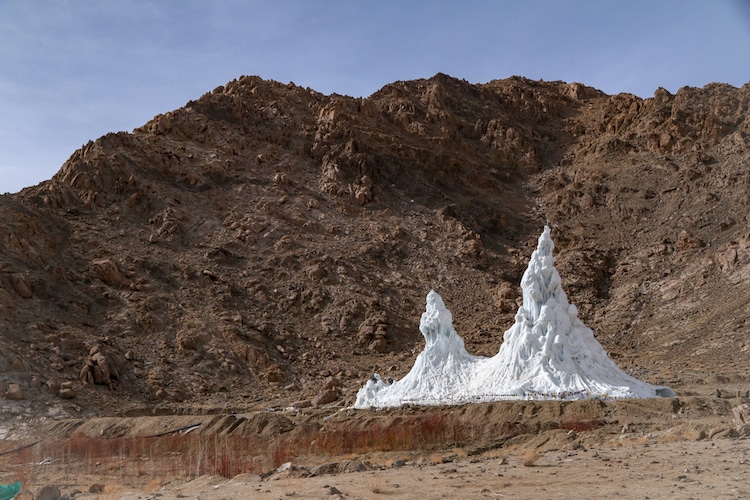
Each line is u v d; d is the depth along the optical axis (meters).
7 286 67.50
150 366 65.25
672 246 92.56
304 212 99.25
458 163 119.00
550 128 142.75
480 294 88.62
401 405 47.06
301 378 69.62
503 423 39.72
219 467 33.38
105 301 72.38
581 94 159.62
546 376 44.19
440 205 106.94
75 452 43.22
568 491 18.19
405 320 82.44
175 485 26.98
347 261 90.62
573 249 98.19
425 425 40.88
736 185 99.38
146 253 82.94
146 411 56.94
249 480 24.75
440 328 50.19
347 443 39.47
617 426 37.53
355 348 76.62
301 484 21.08
